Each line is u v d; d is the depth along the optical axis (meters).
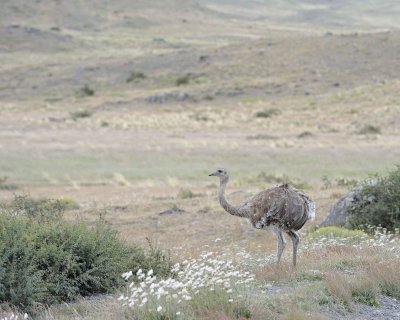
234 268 35.25
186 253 50.44
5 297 31.92
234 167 124.06
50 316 29.38
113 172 119.75
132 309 27.72
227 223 68.38
